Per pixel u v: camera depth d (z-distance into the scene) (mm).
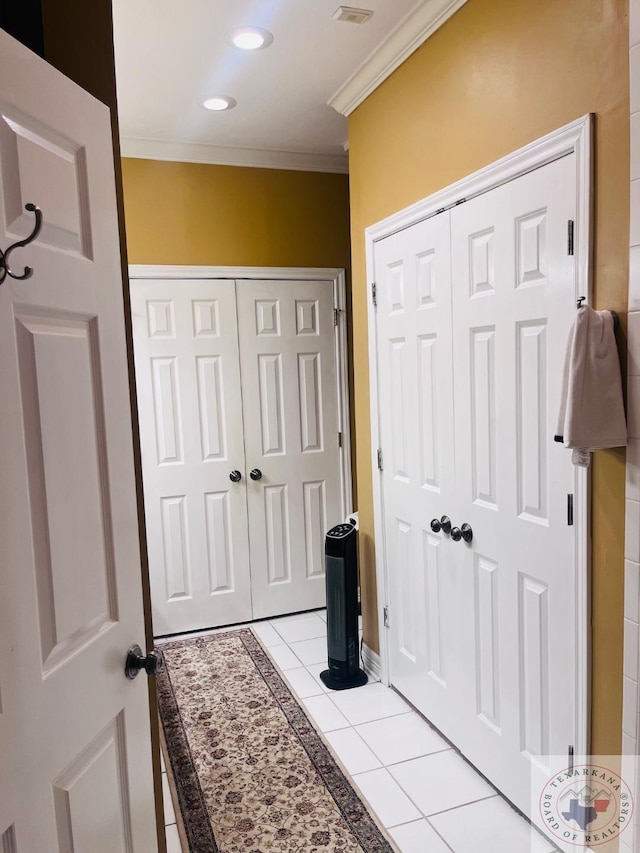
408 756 2289
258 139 3264
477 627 2135
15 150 932
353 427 3775
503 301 1889
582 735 1674
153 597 3443
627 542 1487
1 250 889
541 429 1773
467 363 2082
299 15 2109
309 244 3609
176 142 3260
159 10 2049
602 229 1520
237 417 3521
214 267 3410
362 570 3016
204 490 3492
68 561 1049
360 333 2871
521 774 1952
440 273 2201
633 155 1402
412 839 1875
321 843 1876
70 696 1038
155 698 1559
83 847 1071
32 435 963
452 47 2053
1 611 873
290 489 3662
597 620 1619
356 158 2773
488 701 2102
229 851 1857
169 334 3375
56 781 1000
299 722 2541
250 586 3621
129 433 1282
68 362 1066
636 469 1457
